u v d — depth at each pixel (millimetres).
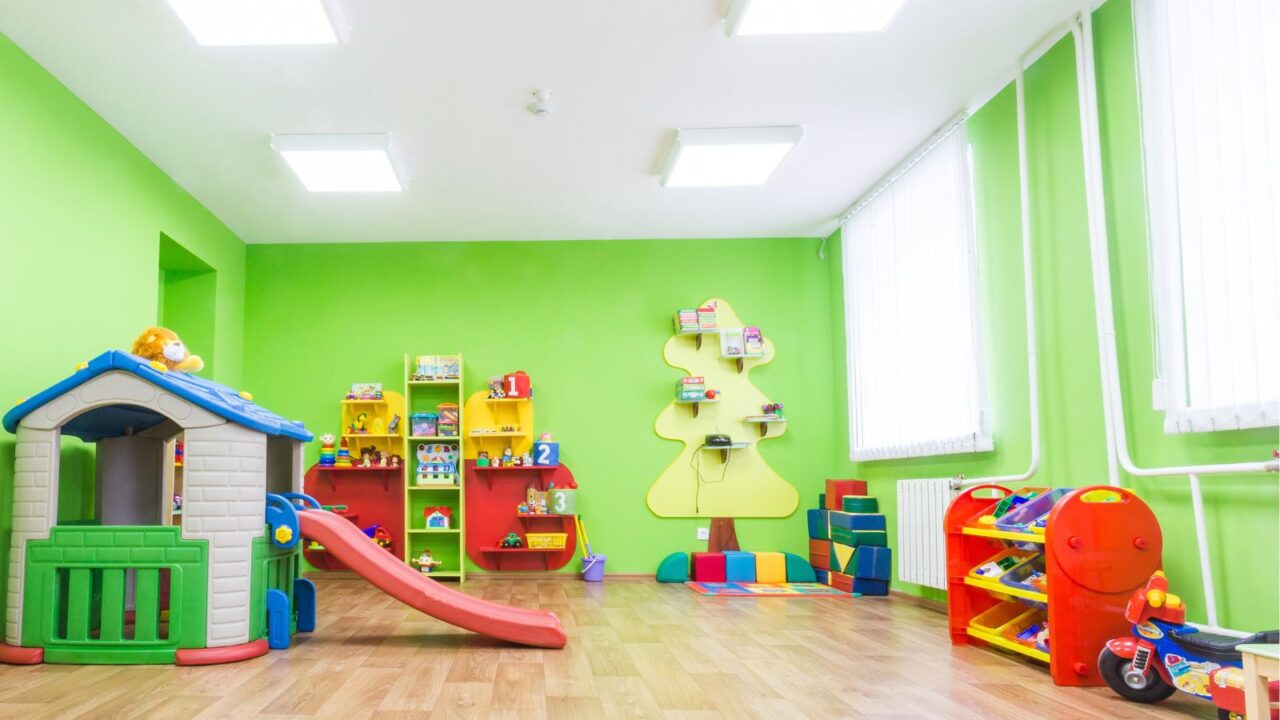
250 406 3746
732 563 5973
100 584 3619
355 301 6367
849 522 5488
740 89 4023
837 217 6070
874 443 5500
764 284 6508
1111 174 3270
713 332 6305
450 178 5121
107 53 3590
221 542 3264
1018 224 3990
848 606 4832
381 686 2828
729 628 4027
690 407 6395
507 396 6105
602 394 6375
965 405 4309
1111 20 3268
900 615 4473
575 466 6289
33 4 3219
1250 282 2529
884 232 5293
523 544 6156
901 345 5047
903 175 4988
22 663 3162
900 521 4906
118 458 3689
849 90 4059
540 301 6434
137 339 3719
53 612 3211
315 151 4457
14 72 3479
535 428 6309
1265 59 2488
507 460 6109
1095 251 3262
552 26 3432
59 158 3803
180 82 3848
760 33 3385
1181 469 2758
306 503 4125
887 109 4273
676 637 3777
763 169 4902
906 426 4984
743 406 6410
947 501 4312
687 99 4113
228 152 4637
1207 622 2783
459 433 6094
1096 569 2859
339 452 6062
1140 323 3102
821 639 3725
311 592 3947
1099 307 3230
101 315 4164
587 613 4520
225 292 5934
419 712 2498
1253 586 2621
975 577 3477
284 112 4172
